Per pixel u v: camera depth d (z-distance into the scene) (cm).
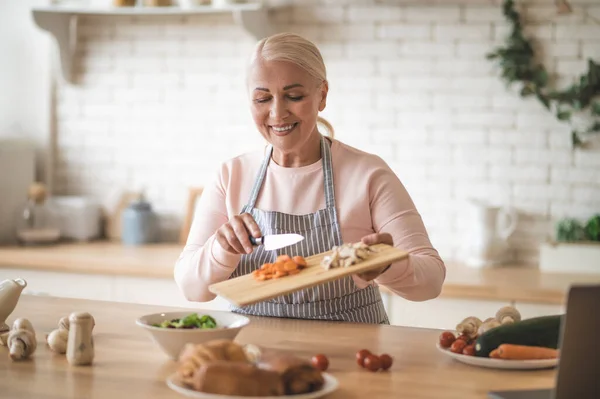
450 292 324
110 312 217
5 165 414
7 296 189
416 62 384
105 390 148
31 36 435
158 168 427
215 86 415
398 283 205
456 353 168
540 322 167
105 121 433
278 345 182
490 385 151
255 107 221
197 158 420
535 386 151
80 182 439
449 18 379
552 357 163
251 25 382
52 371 160
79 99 436
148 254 386
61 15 417
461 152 381
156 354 174
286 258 178
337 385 145
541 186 373
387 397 144
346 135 394
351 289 227
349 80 392
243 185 241
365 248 178
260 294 165
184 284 221
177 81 421
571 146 369
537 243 375
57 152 440
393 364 166
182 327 168
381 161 238
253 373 138
